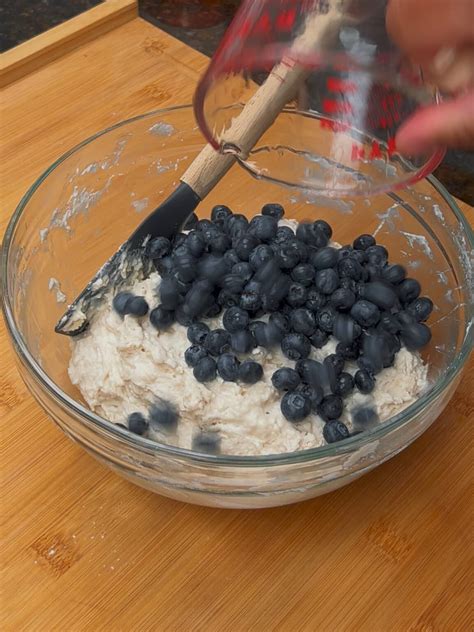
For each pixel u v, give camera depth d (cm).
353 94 41
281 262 49
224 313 50
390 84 40
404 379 49
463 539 49
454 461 51
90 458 51
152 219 51
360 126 42
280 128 45
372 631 45
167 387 48
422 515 49
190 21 84
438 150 41
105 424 41
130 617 46
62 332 51
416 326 50
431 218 54
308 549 48
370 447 42
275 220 54
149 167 58
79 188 55
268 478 42
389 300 49
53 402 43
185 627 45
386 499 50
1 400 52
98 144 54
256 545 48
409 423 43
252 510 49
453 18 37
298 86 43
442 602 46
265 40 40
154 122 56
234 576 47
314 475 42
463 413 53
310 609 46
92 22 70
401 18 38
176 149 58
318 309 49
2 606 46
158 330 50
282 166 47
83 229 57
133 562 47
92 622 45
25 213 50
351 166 45
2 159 63
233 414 47
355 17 39
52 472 50
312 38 40
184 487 43
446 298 53
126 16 72
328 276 49
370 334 49
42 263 53
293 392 47
